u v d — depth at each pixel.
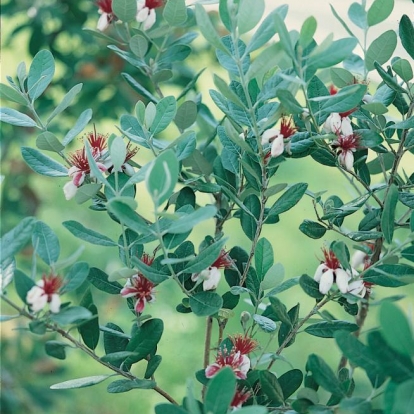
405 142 1.41
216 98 1.34
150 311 3.70
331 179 4.61
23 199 3.33
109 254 4.23
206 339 1.51
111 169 1.34
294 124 1.32
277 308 1.21
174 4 1.55
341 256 1.19
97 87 2.96
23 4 3.10
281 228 4.50
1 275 1.15
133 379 1.29
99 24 1.69
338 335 1.01
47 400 2.98
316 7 3.69
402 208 2.25
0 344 3.02
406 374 0.97
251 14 1.18
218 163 1.51
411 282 1.18
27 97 1.40
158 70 1.79
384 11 1.37
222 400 1.00
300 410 1.15
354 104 1.23
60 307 1.11
